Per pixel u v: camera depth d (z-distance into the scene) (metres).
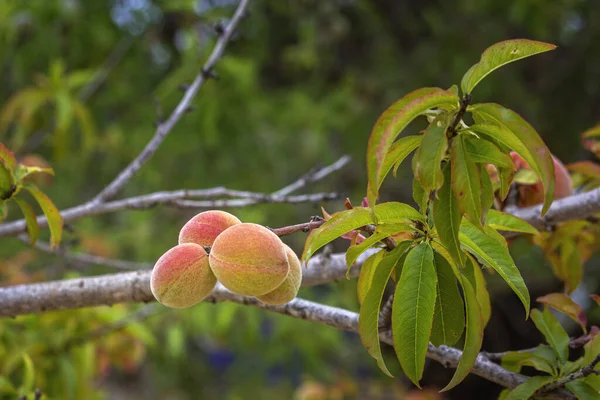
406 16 6.30
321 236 1.29
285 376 6.23
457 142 1.19
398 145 1.26
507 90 5.54
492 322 6.47
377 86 5.80
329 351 5.28
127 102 5.25
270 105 5.48
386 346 5.73
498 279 5.27
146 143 4.87
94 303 1.79
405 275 1.28
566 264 2.17
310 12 5.79
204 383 6.15
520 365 1.64
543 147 1.13
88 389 2.84
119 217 5.25
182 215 5.16
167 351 4.80
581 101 6.02
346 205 1.36
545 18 5.34
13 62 4.89
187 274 1.30
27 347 2.67
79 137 5.04
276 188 5.34
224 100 4.66
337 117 5.45
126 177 2.37
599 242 2.24
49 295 1.78
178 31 5.40
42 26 4.70
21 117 3.57
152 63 5.61
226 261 1.26
